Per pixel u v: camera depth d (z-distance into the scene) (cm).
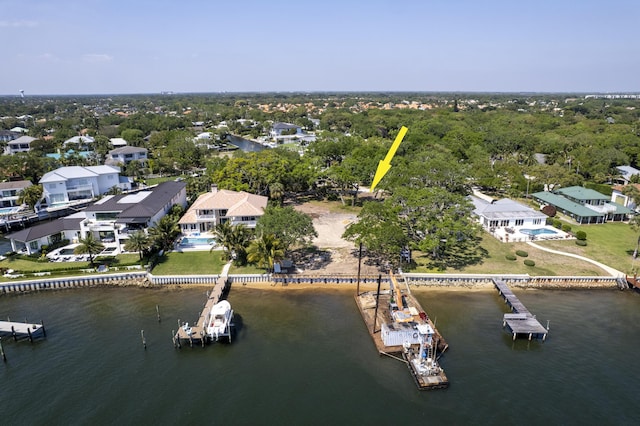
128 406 3797
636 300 5881
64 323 5172
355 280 6228
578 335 4988
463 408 3791
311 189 11481
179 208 8581
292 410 3759
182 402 3850
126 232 7331
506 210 8669
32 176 11275
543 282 6303
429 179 8869
